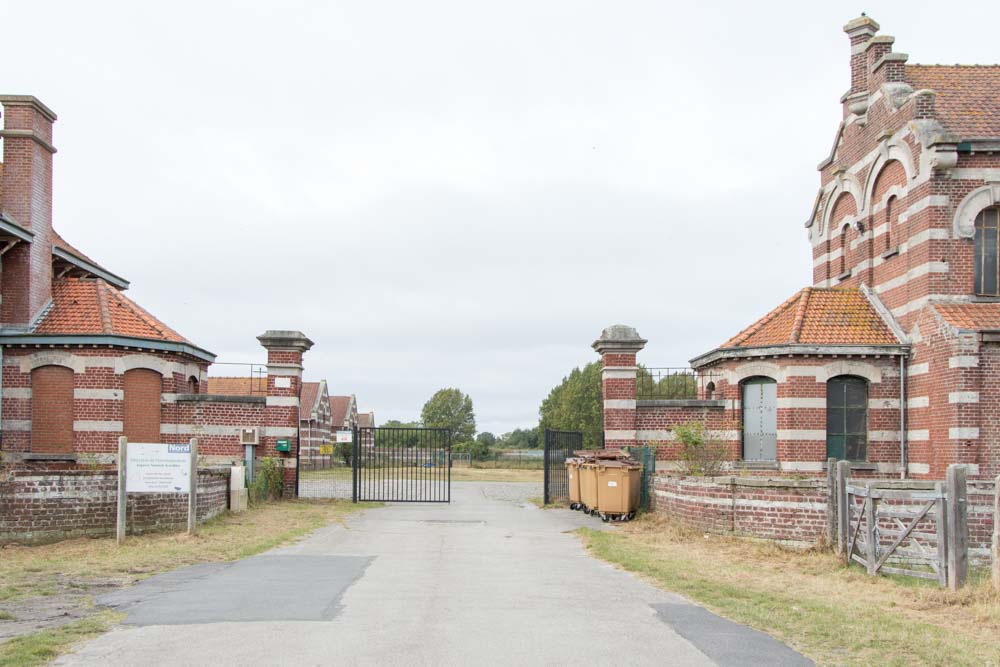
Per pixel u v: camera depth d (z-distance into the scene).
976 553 13.59
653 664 7.11
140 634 7.82
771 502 15.34
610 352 23.09
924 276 21.41
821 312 23.70
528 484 36.53
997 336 19.58
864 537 13.13
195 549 13.83
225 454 23.52
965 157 21.31
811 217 28.48
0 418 22.22
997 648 8.15
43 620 8.48
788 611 9.59
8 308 22.52
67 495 14.69
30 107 22.64
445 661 7.02
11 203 22.50
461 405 97.25
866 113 24.70
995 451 19.66
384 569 12.16
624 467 19.55
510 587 10.81
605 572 12.32
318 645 7.46
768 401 23.08
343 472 42.16
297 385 23.92
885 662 7.48
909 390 22.12
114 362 22.58
